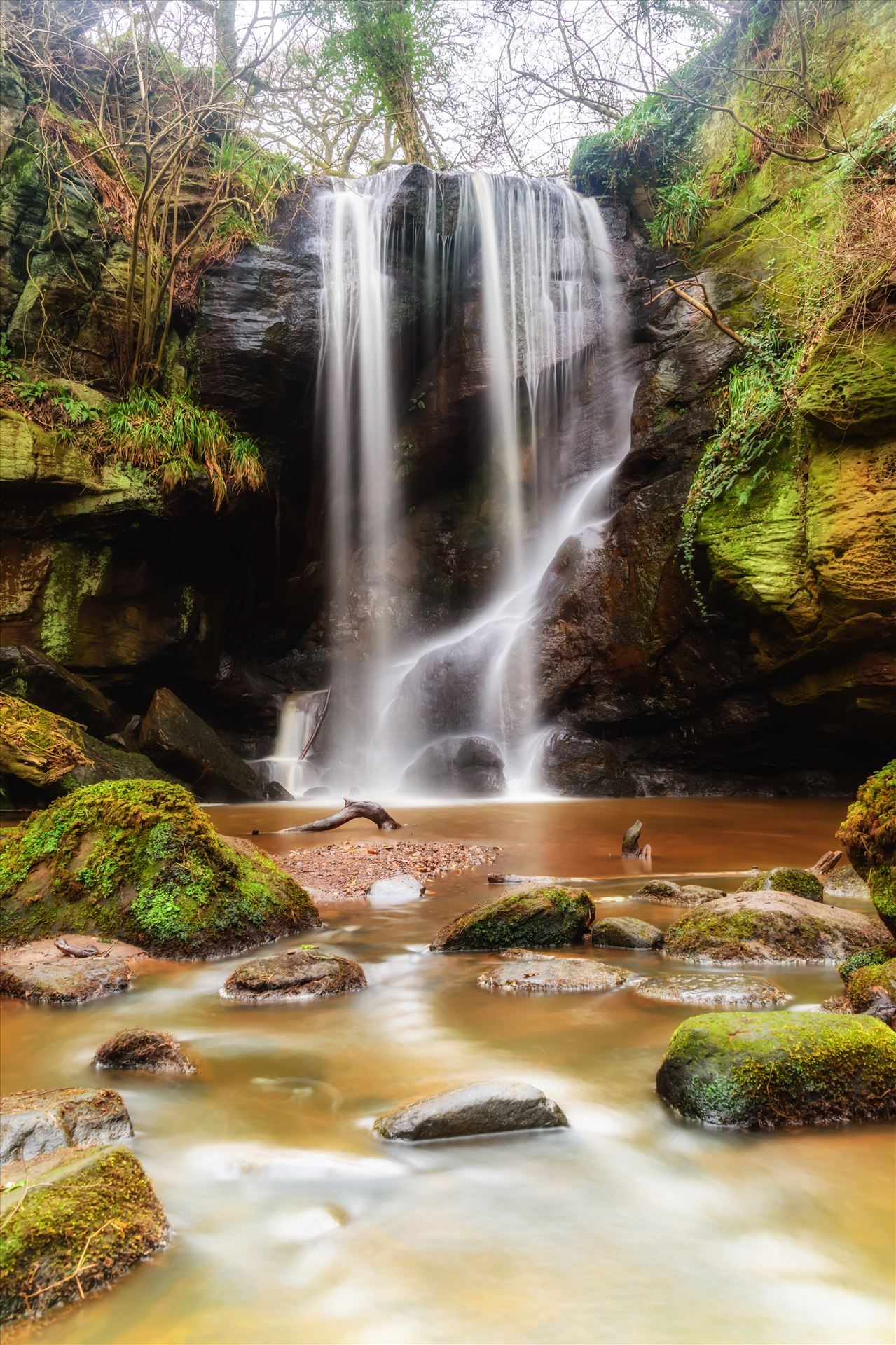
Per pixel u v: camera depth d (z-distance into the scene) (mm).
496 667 13898
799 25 12172
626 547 13164
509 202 14969
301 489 14648
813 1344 1686
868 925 4391
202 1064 3062
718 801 12031
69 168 12914
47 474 11102
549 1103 2584
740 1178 2289
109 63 14219
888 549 9727
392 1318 1763
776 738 12445
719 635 12109
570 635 13461
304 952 4066
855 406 9711
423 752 13445
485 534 16422
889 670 10383
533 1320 1752
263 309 13492
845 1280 1884
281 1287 1860
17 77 12820
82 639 11852
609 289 15219
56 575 11625
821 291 10789
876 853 3607
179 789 4949
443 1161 2373
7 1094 2814
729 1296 1830
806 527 10438
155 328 13188
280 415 13844
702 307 11680
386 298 14508
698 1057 2666
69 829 4820
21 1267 1791
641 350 14531
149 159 12406
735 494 11406
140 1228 1981
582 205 15453
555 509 15406
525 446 15695
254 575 14422
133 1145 2475
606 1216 2125
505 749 13492
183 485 12008
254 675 14797
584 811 10695
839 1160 2375
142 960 4305
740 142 13875
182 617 12648
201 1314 1773
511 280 15055
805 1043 2660
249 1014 3592
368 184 14734
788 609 10664
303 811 10773
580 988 3814
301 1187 2250
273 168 14391
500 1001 3697
